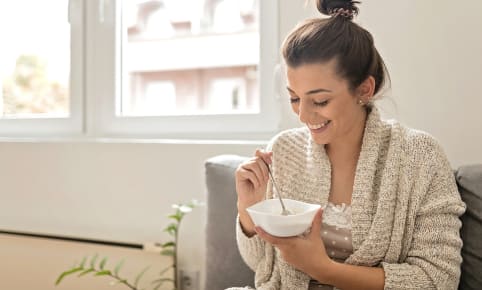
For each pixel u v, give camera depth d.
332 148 1.15
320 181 1.13
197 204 1.59
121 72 2.01
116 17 1.97
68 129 2.05
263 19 1.72
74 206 1.89
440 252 1.01
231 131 1.79
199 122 1.84
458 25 1.44
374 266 1.06
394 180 1.07
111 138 1.99
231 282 1.32
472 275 1.11
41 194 1.94
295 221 0.85
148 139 1.92
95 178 1.85
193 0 2.16
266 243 1.13
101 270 1.64
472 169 1.19
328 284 1.02
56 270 1.86
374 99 1.12
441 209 1.04
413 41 1.48
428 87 1.47
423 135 1.13
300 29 1.05
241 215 1.10
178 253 1.72
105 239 1.83
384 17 1.51
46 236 1.90
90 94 2.01
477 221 1.12
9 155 1.99
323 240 1.10
